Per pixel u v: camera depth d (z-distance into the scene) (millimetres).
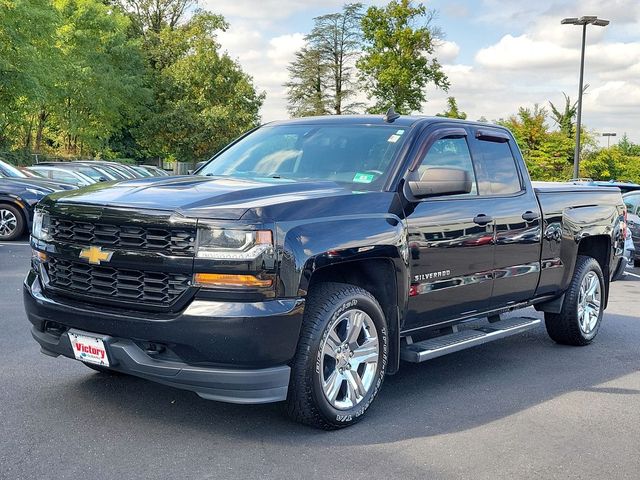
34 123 41000
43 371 5434
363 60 51781
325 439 4332
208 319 3889
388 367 4961
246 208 4020
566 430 4711
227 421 4543
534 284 6398
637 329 8312
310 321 4266
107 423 4422
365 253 4480
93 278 4273
